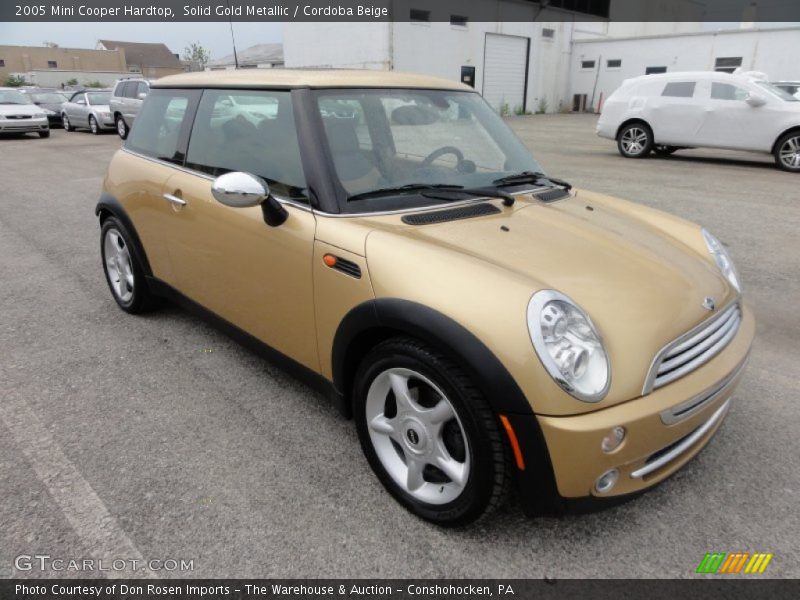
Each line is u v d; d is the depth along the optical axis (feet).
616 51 96.43
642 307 6.78
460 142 9.90
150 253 12.18
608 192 27.86
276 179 8.84
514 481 6.51
